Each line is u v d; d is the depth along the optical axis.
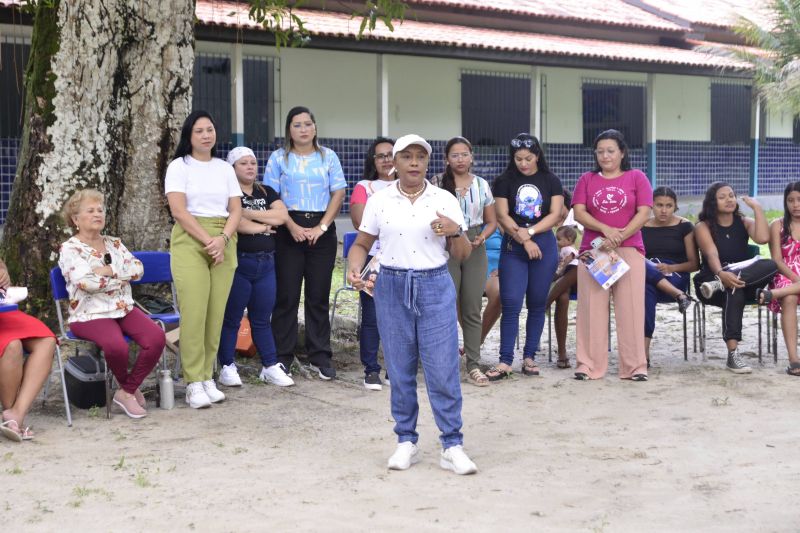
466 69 20.72
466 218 7.58
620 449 5.88
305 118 7.62
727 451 5.84
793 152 26.92
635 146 23.67
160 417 6.67
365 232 5.40
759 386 7.66
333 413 6.82
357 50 16.72
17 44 14.53
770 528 4.55
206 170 6.95
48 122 7.92
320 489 5.12
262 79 17.80
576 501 4.93
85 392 6.76
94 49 7.92
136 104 8.17
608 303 8.01
